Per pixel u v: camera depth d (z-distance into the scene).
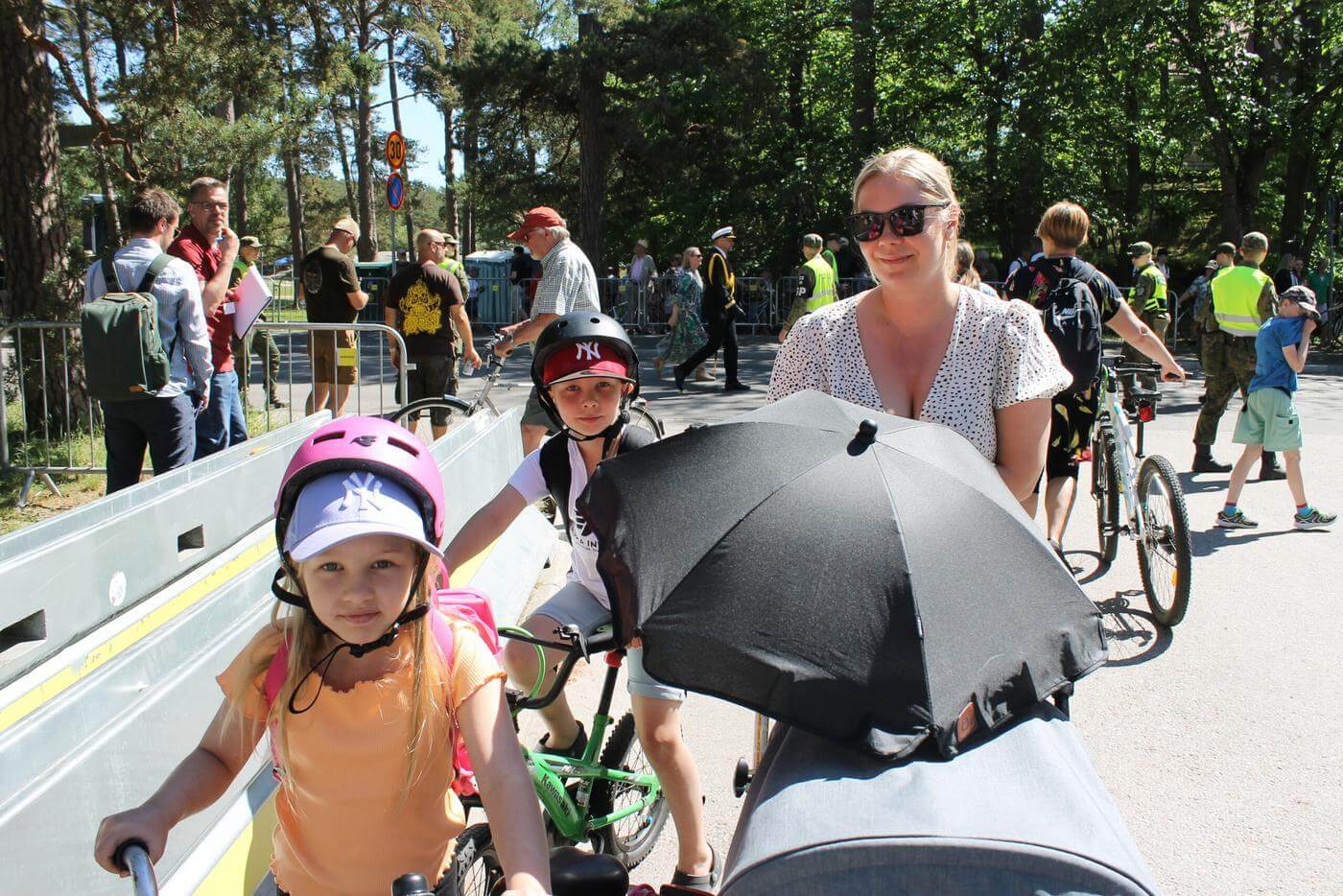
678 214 29.41
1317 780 3.96
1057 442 5.45
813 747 1.83
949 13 25.78
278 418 11.21
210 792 2.01
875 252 2.63
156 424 6.32
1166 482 5.36
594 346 2.96
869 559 1.85
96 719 2.64
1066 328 5.34
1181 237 33.62
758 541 1.93
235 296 7.54
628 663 2.87
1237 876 3.40
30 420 9.93
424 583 1.99
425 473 1.93
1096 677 4.89
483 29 33.94
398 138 13.66
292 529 1.87
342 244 10.41
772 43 28.94
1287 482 7.73
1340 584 6.07
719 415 12.16
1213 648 5.20
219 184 7.36
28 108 10.11
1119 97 26.09
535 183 31.88
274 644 2.04
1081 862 1.56
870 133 27.02
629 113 27.30
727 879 1.70
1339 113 23.98
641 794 3.27
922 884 1.59
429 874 2.16
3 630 3.72
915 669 1.75
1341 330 19.86
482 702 2.06
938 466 2.04
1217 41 24.02
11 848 2.09
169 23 14.23
